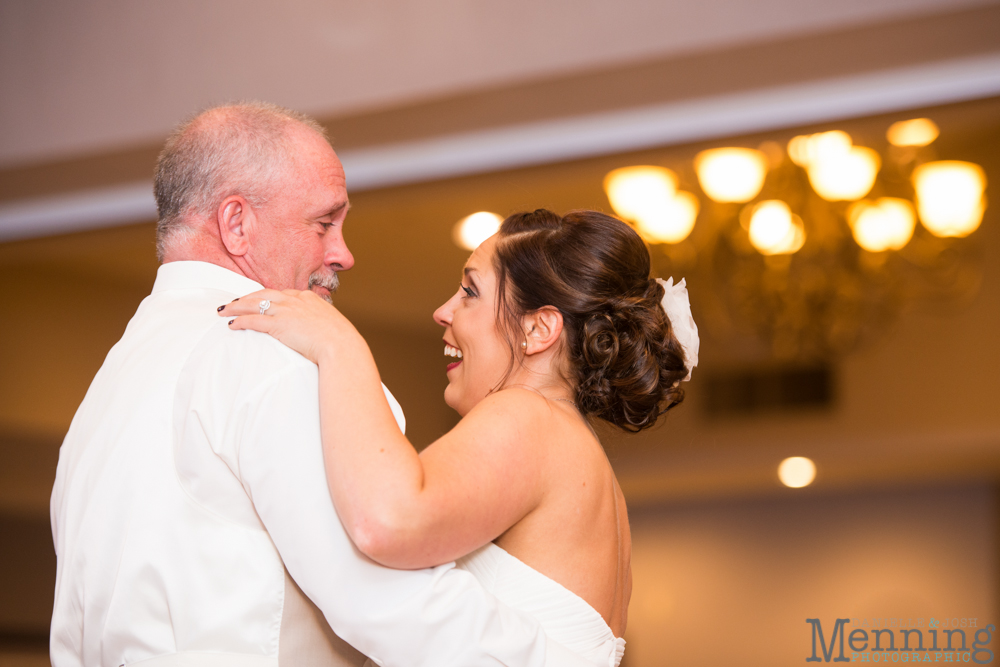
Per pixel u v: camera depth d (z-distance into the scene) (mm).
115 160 4402
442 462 1339
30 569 6188
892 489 9352
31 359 6398
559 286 1624
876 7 3389
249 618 1395
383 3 3967
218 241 1663
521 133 4273
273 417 1361
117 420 1490
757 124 4227
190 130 1697
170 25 4168
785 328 5312
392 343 7668
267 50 4062
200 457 1405
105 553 1438
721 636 9773
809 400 7281
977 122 4707
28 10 4352
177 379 1474
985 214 6484
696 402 7609
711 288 5629
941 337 6816
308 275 1737
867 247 5000
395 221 5859
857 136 4949
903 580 9133
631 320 1625
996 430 6617
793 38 3506
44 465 6324
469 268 1733
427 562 1304
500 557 1470
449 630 1305
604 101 3996
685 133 4316
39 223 5309
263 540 1410
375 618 1305
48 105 4293
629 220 4938
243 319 1465
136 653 1413
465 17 3861
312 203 1716
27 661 6125
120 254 6121
